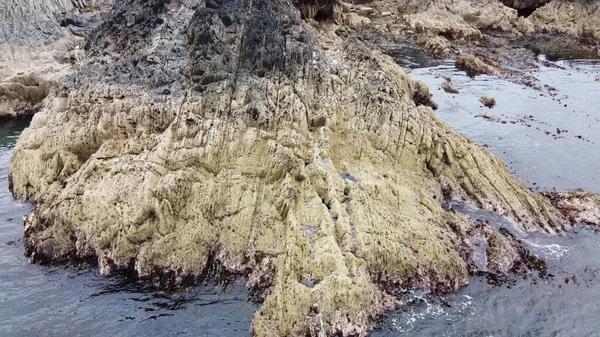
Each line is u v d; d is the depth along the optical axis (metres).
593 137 32.00
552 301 17.27
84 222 18.58
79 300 16.72
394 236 17.80
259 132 19.58
